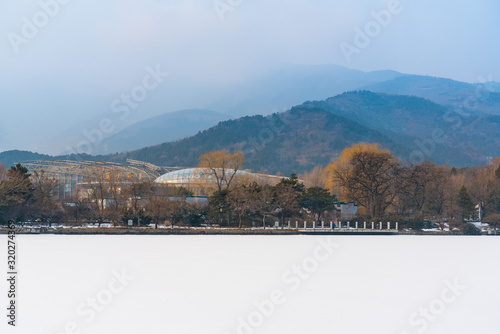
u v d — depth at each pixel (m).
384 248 89.06
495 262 71.88
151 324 38.81
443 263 70.50
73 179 193.12
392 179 135.25
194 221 121.81
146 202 131.12
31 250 79.00
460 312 43.31
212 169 150.62
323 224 123.19
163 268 62.34
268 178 182.38
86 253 75.50
